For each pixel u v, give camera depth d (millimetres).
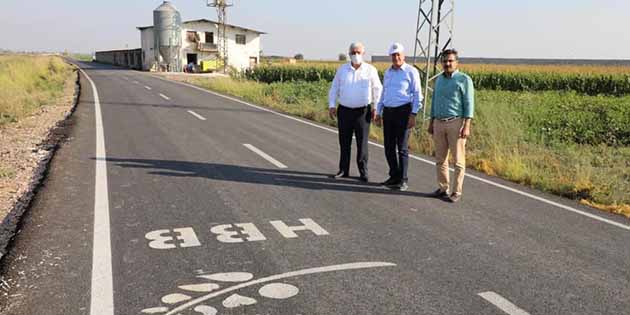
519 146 10117
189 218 4855
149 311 3027
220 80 28266
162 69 59312
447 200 5840
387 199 5789
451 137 5758
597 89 31000
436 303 3215
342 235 4480
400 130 6203
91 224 4605
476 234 4621
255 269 3682
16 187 5875
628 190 6688
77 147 8406
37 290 3289
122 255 3900
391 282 3514
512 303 3238
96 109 14195
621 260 4055
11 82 19406
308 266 3760
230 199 5562
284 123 12570
